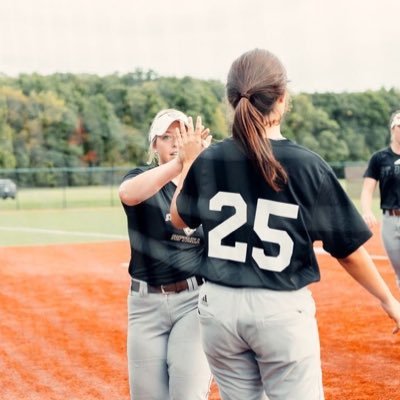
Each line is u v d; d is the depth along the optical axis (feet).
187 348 14.35
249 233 10.82
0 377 21.65
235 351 11.29
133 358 14.87
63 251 56.03
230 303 10.91
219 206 11.02
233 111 11.10
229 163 10.91
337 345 24.21
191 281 14.32
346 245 11.00
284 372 11.02
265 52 11.15
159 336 14.71
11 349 25.07
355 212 10.87
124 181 14.14
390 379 20.61
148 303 14.55
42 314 31.35
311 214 10.75
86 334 27.40
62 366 22.71
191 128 12.27
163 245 14.24
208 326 11.21
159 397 14.85
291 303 10.80
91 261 49.65
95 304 33.78
